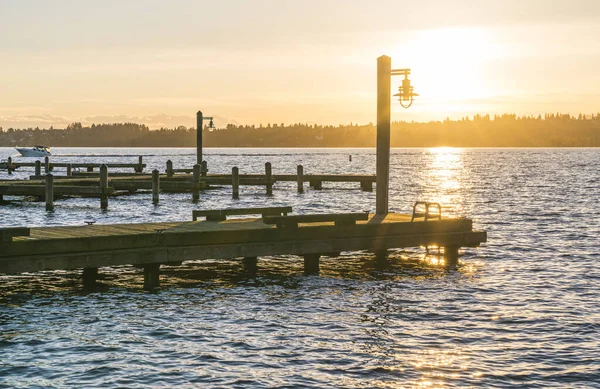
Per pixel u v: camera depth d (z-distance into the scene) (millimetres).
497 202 47500
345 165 128500
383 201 24312
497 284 20141
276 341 14922
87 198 49375
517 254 25047
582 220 35688
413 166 120812
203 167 56906
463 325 16109
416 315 16922
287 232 20562
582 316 16828
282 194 53594
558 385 12555
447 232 22594
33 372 13039
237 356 14000
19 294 18641
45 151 167875
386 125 23984
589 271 22047
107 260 18344
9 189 41344
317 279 20656
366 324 16156
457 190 60031
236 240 19938
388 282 20344
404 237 21859
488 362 13672
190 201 47562
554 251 25734
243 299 18344
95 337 15102
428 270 22016
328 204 45812
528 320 16500
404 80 23562
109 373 13031
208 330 15664
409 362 13672
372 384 12578
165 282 20141
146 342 14812
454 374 13070
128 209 42062
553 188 60750
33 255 17688
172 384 12555
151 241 18969
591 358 13898
